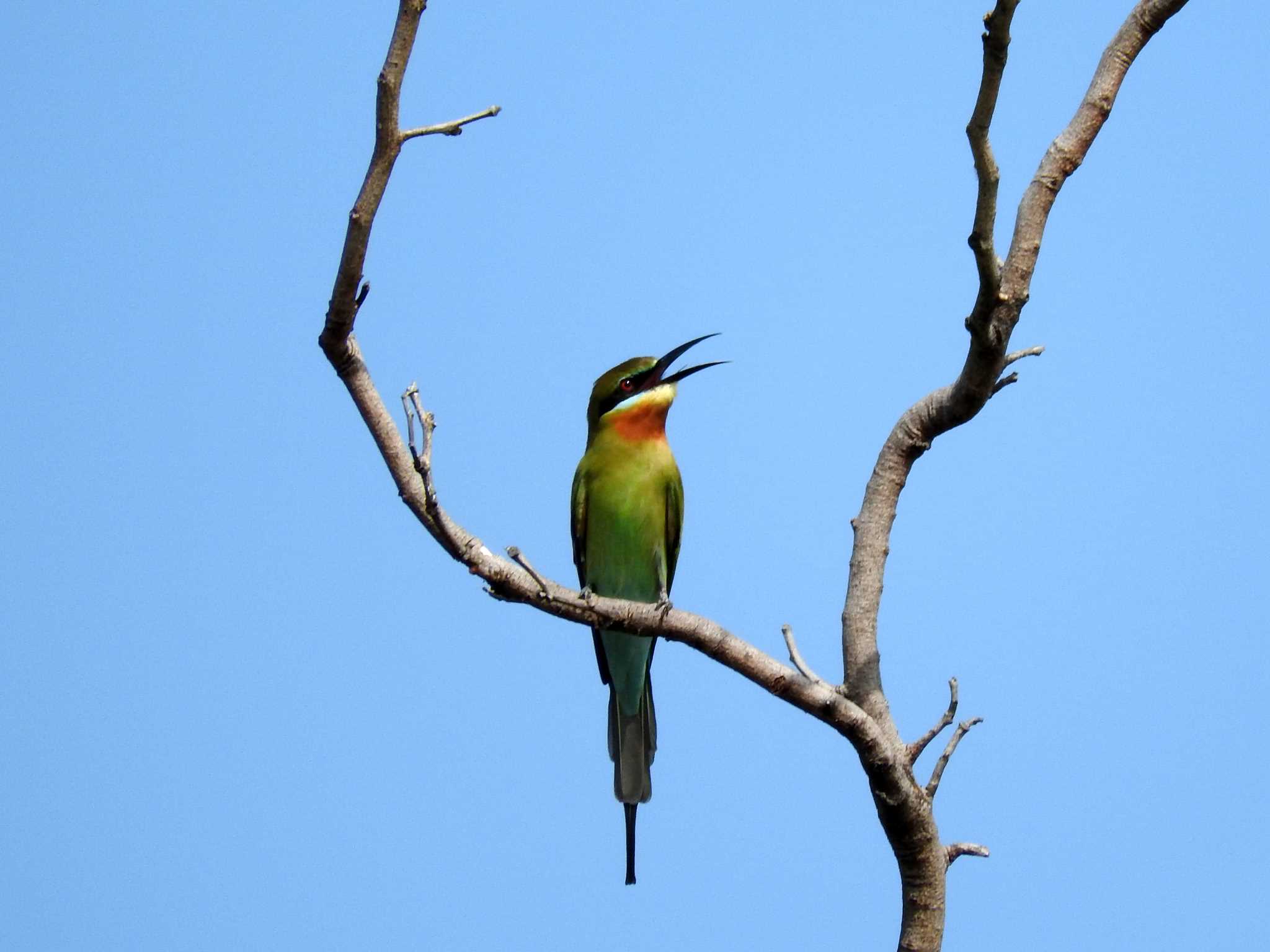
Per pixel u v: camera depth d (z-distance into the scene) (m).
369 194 7.76
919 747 8.44
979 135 7.43
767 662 8.36
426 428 7.77
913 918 8.55
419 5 7.52
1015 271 8.34
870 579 9.05
